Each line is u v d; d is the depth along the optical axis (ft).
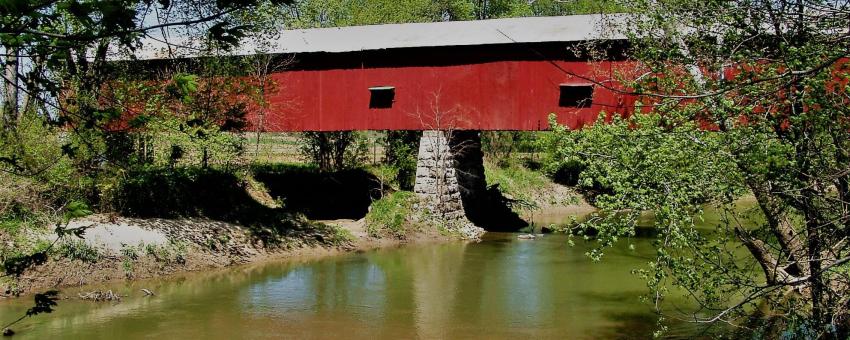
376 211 78.59
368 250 71.26
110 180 57.21
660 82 30.27
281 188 88.12
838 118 22.79
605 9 69.67
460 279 57.00
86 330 41.16
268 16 75.00
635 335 39.99
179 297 50.14
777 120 23.79
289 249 68.39
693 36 28.22
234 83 74.38
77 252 52.47
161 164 69.00
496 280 56.54
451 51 78.23
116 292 50.88
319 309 47.32
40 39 9.45
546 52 74.18
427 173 80.33
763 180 23.90
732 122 25.57
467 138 92.07
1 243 48.03
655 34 38.63
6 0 8.55
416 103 79.56
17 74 11.05
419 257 67.31
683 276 27.89
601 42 65.92
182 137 62.18
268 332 41.96
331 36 84.33
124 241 56.95
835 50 20.56
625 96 69.10
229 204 73.46
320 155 102.47
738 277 27.04
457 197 83.15
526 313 46.03
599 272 58.70
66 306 46.50
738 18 23.07
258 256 65.26
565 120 73.20
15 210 52.26
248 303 48.80
